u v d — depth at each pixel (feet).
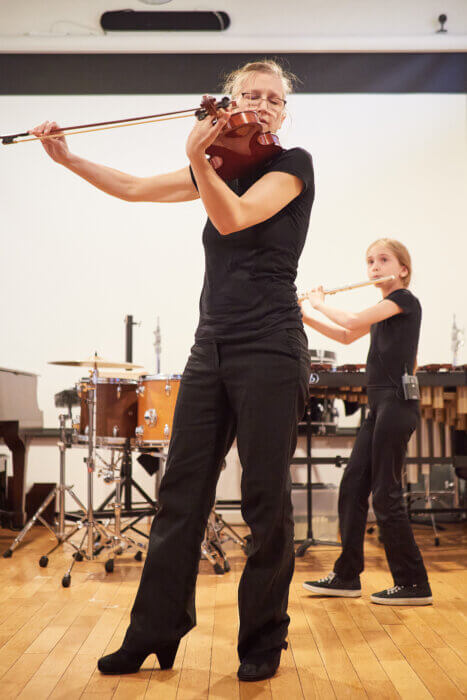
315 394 12.42
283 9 16.85
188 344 16.21
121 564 10.53
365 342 16.24
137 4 16.56
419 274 16.35
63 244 16.24
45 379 15.94
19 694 5.09
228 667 5.72
